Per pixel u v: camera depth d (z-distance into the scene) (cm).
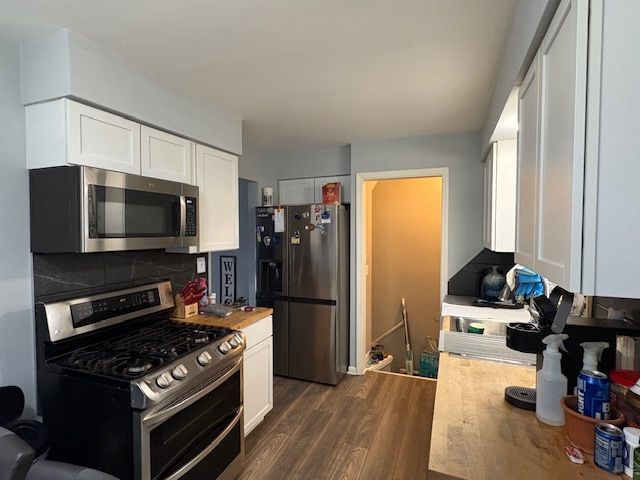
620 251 70
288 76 189
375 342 439
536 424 108
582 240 72
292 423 254
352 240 338
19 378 156
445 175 300
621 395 95
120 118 171
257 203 373
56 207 153
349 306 345
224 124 243
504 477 84
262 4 128
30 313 160
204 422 167
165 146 198
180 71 182
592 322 120
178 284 241
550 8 91
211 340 180
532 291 247
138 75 178
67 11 132
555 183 89
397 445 228
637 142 68
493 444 98
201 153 226
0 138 150
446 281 301
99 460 139
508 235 222
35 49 152
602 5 69
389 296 435
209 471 168
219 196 243
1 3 126
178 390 146
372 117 258
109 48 160
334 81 195
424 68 180
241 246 392
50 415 150
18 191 156
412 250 425
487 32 147
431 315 418
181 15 135
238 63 174
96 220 152
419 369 416
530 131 119
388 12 133
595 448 88
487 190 258
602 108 70
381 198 436
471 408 118
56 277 169
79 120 153
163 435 141
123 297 192
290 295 332
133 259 208
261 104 230
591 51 70
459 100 223
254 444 228
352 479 196
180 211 198
